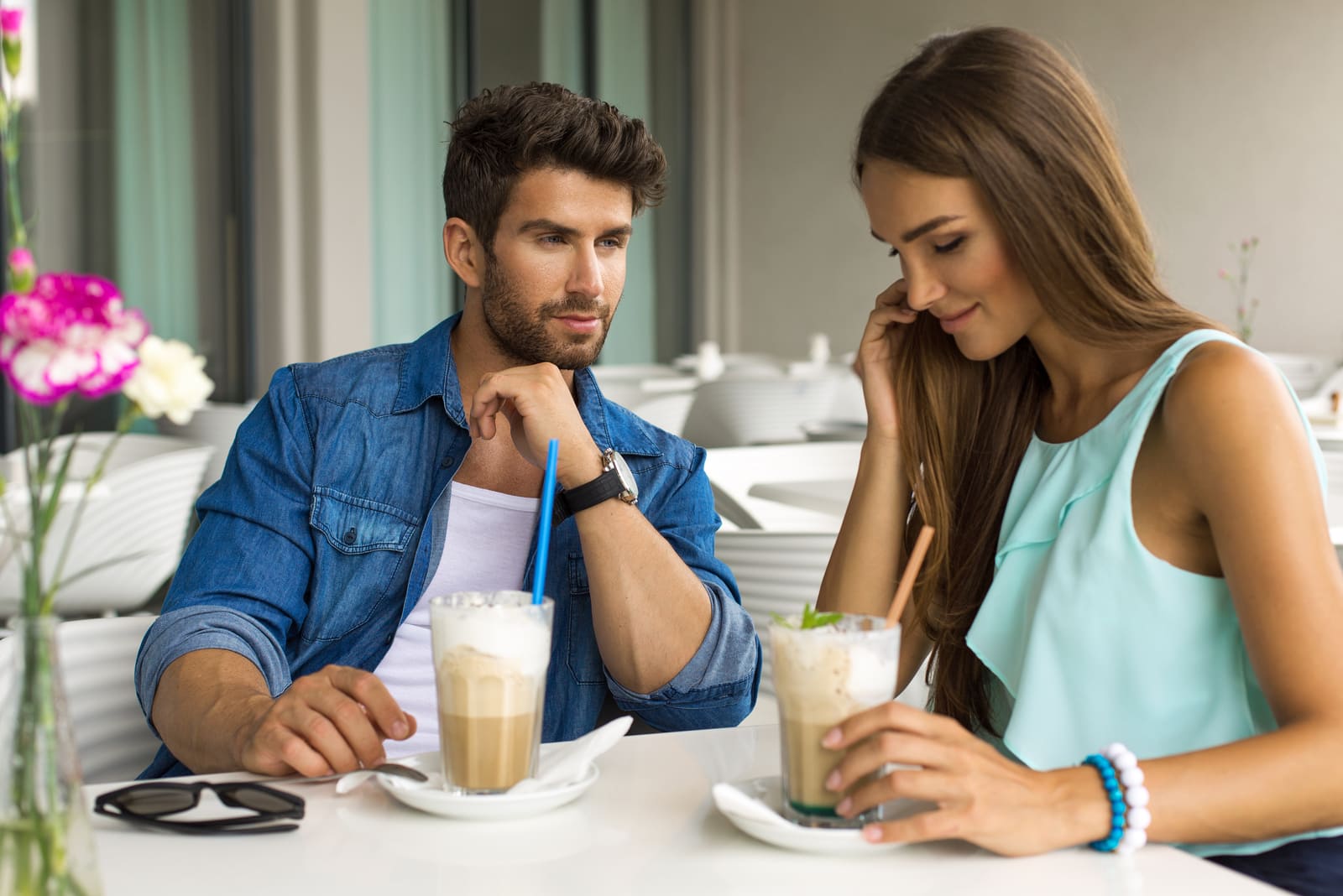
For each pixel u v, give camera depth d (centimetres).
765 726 125
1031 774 94
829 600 149
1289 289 745
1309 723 101
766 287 959
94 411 550
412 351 168
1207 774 96
